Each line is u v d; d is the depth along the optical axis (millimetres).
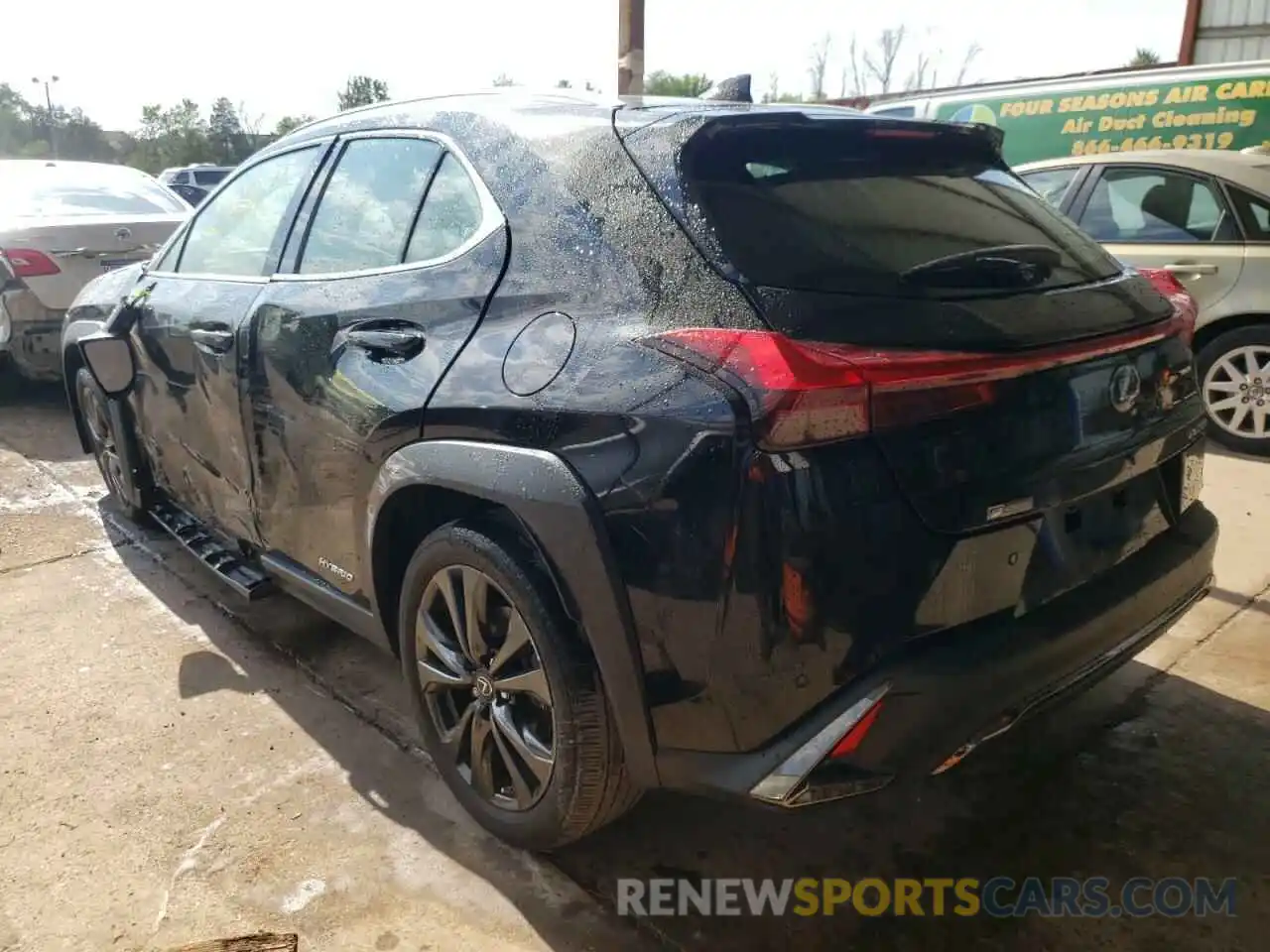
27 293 5766
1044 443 1962
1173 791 2629
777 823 2539
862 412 1736
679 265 1971
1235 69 7539
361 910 2238
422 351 2377
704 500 1784
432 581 2430
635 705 1976
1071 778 2688
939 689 1820
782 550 1731
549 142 2346
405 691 3160
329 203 2941
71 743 2875
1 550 4273
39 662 3334
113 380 3777
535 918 2215
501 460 2092
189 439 3531
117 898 2271
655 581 1867
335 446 2639
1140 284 2414
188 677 3250
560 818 2209
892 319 1835
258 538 3271
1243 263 5316
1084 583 2133
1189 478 2490
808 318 1810
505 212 2336
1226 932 2166
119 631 3566
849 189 2182
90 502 4859
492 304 2279
